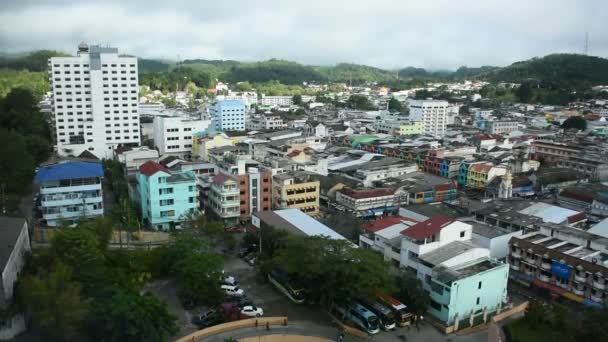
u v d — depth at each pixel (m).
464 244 84.00
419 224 86.25
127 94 192.25
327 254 75.12
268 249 93.81
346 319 74.38
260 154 167.25
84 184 101.12
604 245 85.75
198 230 100.12
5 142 112.25
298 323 73.44
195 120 199.12
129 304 60.88
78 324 58.31
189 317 73.88
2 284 59.22
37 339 59.62
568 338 72.38
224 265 94.25
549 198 144.38
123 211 105.06
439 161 173.00
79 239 74.38
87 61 186.88
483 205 118.81
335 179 144.75
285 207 120.75
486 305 78.31
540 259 87.38
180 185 108.00
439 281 74.56
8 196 104.19
